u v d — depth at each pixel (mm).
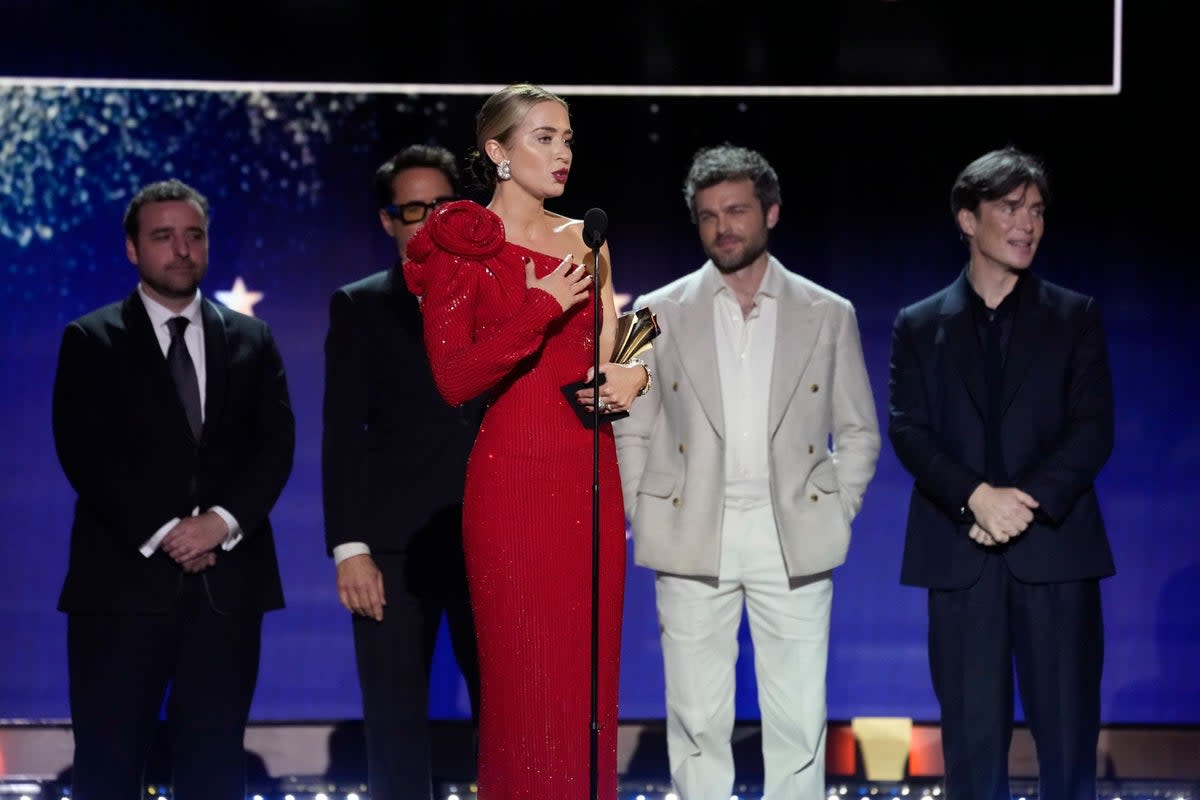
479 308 12734
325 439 16734
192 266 17078
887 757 20797
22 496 21438
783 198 21953
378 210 21891
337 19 21703
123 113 21656
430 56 21797
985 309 17375
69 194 21609
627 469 17109
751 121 21953
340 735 21031
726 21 21797
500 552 12789
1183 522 21609
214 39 21656
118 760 16297
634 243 21953
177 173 21719
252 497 16812
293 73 21734
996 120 21844
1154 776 20703
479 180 13523
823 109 21922
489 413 13070
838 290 21953
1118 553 21656
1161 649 21547
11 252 21562
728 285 17422
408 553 16406
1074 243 21797
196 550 16359
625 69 21844
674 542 16750
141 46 21609
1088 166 21781
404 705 16344
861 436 17219
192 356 17234
